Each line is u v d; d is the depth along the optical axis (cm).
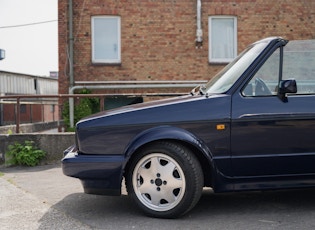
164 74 1283
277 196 508
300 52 445
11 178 658
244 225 400
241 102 427
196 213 444
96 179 426
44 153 774
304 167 427
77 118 1241
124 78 1279
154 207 425
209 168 434
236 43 1293
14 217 445
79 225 413
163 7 1278
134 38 1279
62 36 1268
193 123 422
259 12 1291
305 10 1300
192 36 1284
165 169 420
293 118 424
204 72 1286
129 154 421
